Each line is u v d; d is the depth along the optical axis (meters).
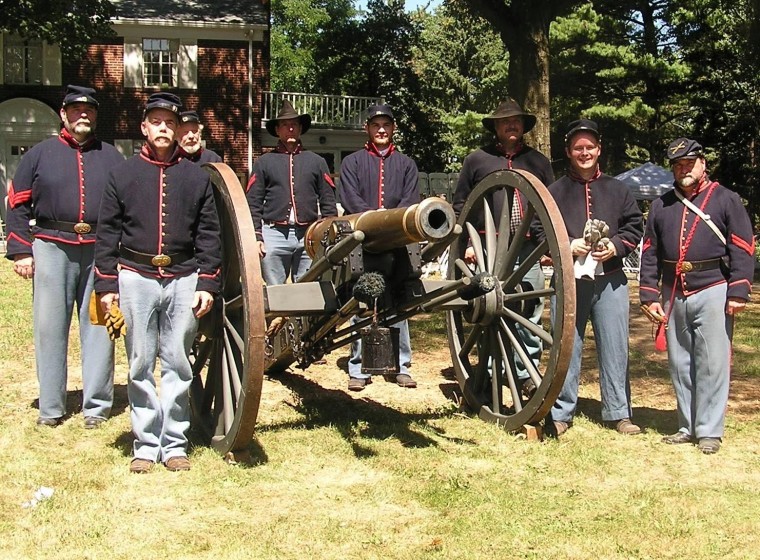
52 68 24.19
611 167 29.25
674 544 3.61
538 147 15.97
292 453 4.70
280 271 6.91
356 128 26.64
